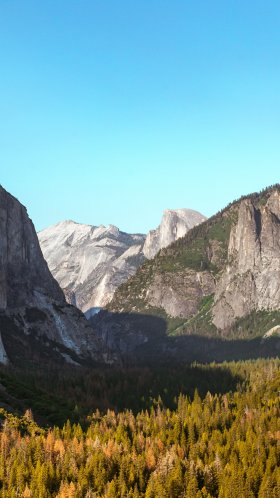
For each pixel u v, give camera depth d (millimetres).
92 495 157375
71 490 154500
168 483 166500
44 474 157625
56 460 169250
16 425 184375
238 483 169375
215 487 172750
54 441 177125
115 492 160500
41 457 166875
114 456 176250
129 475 169625
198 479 173875
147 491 161125
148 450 184375
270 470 179000
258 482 174250
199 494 164125
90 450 178250
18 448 169375
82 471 165625
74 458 171375
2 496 150250
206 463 184125
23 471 157875
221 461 182625
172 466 174625
